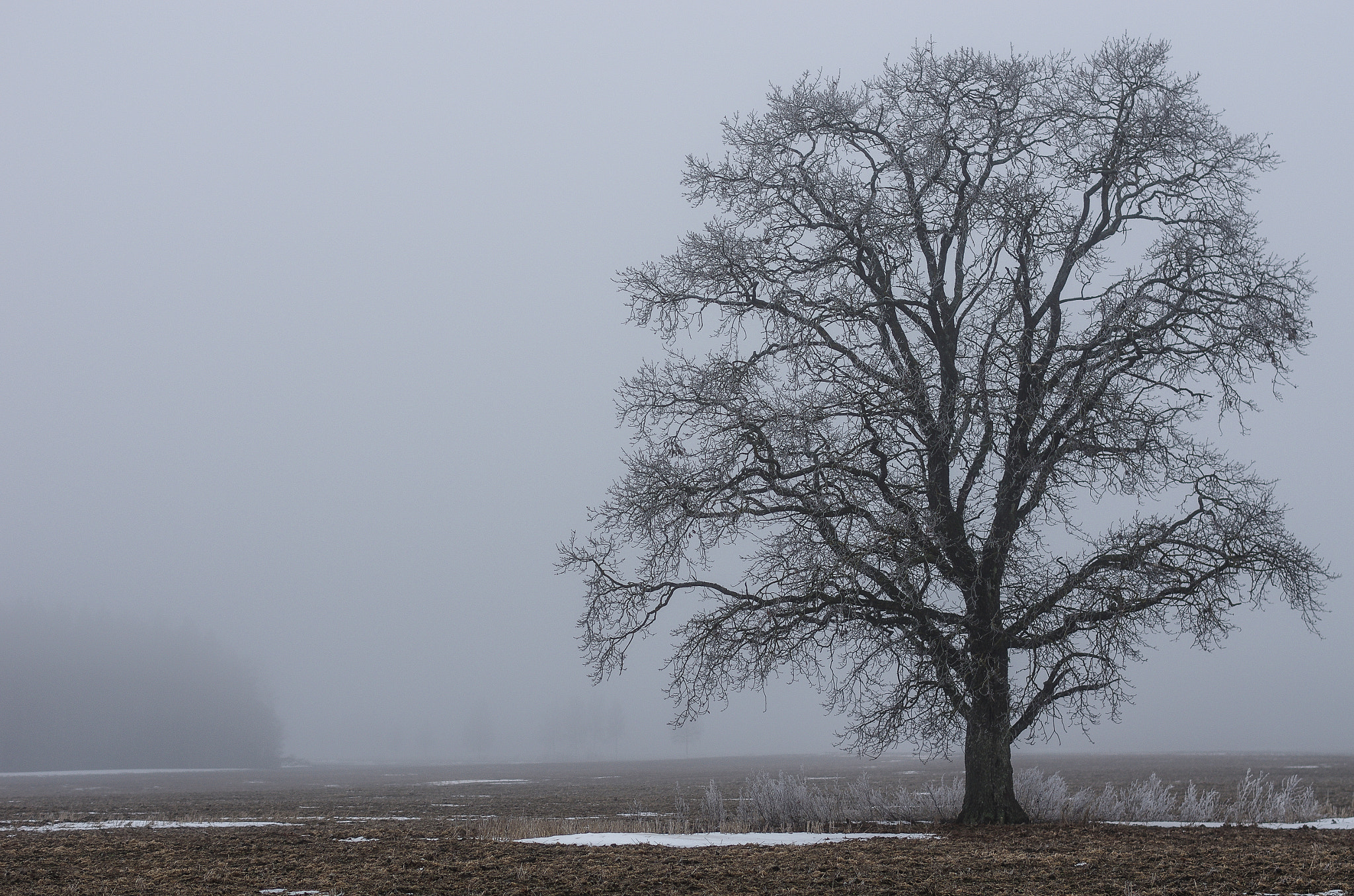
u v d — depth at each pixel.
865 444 19.20
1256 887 11.55
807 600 18.84
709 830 20.45
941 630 19.55
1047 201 20.06
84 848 17.28
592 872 13.35
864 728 19.66
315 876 13.41
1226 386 20.62
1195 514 19.69
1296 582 18.70
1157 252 20.17
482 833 20.09
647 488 19.80
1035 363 19.72
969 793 19.81
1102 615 18.12
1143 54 20.55
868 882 12.40
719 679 19.84
